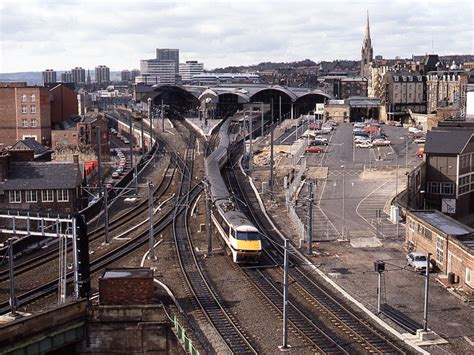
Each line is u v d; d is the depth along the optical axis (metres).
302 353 57.06
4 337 57.91
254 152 197.00
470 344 59.06
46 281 81.50
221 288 76.31
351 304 69.94
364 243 96.31
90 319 63.47
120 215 121.88
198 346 58.56
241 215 94.19
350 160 164.62
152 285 65.81
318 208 119.38
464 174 129.00
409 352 56.97
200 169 176.62
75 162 124.19
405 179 139.50
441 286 76.25
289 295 73.31
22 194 118.56
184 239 101.44
